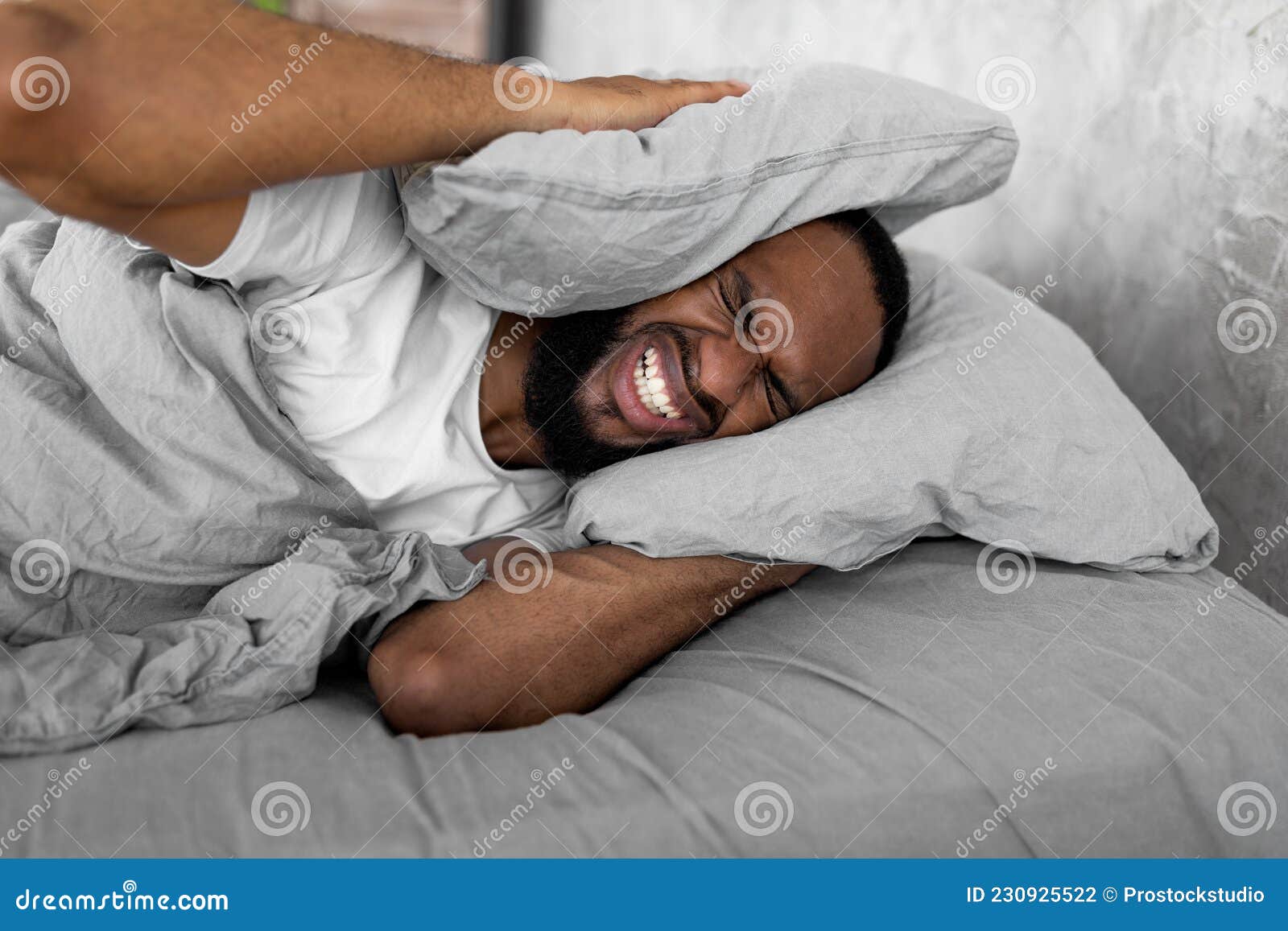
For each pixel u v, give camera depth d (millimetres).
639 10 2162
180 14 704
